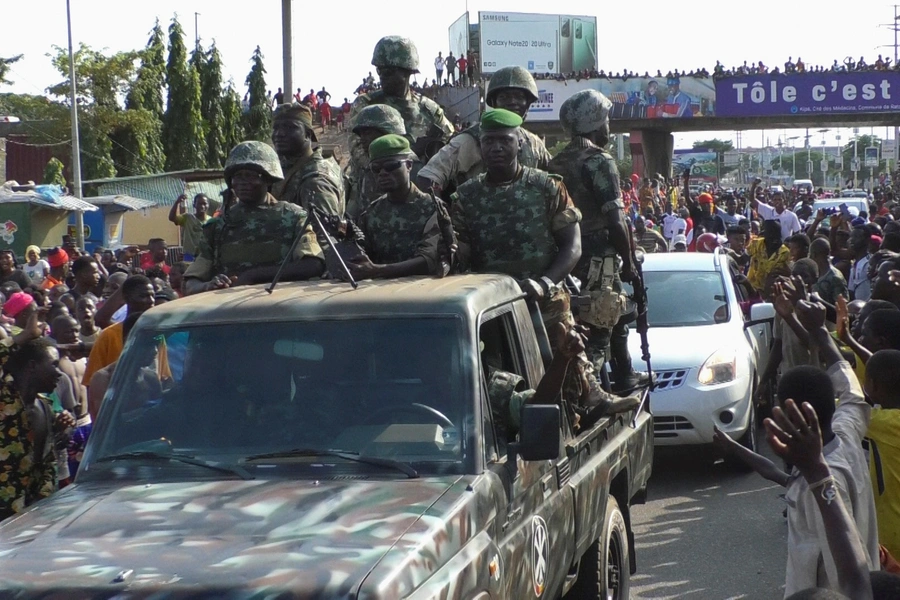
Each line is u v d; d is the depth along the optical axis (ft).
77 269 38.14
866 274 44.86
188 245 47.96
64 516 12.71
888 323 20.48
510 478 14.20
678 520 29.09
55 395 23.44
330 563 10.86
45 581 10.78
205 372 14.84
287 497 12.71
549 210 19.85
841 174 501.15
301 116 23.29
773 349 32.68
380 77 27.58
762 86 162.50
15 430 19.33
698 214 85.87
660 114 163.63
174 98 167.32
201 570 10.82
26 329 19.72
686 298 36.68
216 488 13.25
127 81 164.14
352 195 26.43
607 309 22.57
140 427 14.57
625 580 20.89
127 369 15.08
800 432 11.08
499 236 19.72
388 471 13.55
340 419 14.20
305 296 15.48
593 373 21.29
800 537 14.43
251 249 19.56
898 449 16.89
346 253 18.02
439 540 11.77
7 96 167.02
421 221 19.85
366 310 14.90
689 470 34.68
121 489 13.56
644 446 23.32
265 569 10.77
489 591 12.73
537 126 162.91
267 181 19.76
